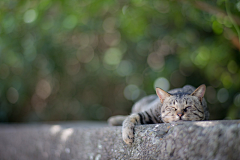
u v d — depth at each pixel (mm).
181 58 5688
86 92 7746
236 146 1803
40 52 6578
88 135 3031
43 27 5836
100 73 7156
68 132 3379
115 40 7109
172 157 2121
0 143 4816
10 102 7781
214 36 5238
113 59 6773
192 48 5469
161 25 6055
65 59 7281
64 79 7633
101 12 6105
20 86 7117
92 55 7395
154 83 6195
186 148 2035
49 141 3684
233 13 3695
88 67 7309
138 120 2787
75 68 7625
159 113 2922
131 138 2465
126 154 2527
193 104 2555
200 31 5523
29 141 4102
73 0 4578
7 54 6395
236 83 5098
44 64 6918
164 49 6480
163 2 5000
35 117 7781
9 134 4617
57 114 7805
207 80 6152
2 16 4590
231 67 5199
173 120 2539
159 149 2229
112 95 7633
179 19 5047
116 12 5898
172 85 6438
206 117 3039
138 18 5414
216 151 1884
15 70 7312
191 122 2100
